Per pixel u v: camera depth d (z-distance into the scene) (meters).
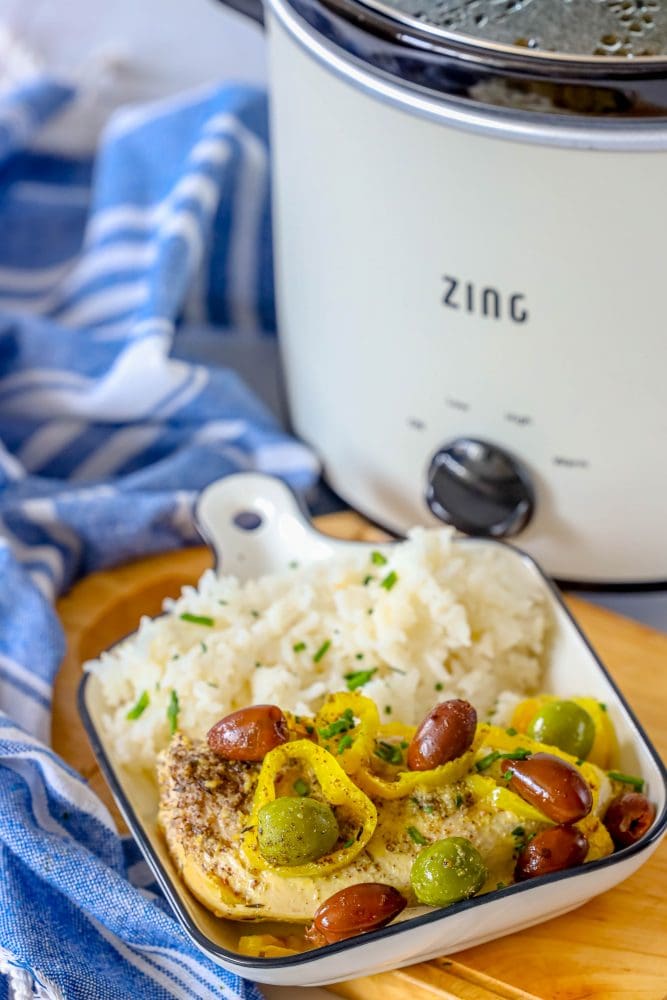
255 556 0.73
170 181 0.92
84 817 0.64
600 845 0.58
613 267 0.62
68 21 1.00
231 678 0.64
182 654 0.65
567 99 0.59
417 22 0.61
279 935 0.58
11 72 1.03
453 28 0.60
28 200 0.98
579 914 0.60
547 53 0.59
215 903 0.57
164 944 0.60
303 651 0.65
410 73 0.61
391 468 0.73
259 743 0.58
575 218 0.61
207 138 0.89
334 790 0.57
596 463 0.68
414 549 0.67
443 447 0.70
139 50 1.00
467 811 0.57
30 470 0.84
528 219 0.62
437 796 0.58
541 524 0.71
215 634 0.65
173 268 0.85
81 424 0.85
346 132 0.65
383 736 0.60
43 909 0.62
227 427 0.82
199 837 0.57
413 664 0.65
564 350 0.65
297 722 0.60
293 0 0.65
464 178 0.62
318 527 0.78
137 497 0.77
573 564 0.72
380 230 0.66
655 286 0.62
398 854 0.57
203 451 0.81
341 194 0.66
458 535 0.70
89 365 0.85
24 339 0.86
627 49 0.59
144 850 0.58
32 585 0.72
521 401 0.67
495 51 0.59
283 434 0.80
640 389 0.65
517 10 0.61
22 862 0.62
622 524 0.70
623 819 0.59
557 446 0.68
